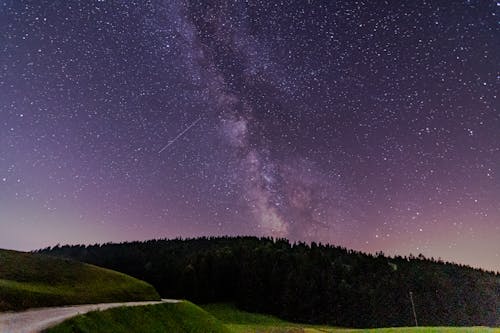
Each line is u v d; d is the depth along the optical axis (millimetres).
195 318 43031
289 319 106125
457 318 112375
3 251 51094
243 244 155875
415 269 137375
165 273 123875
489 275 139500
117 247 148125
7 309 31453
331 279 121750
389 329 67438
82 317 27375
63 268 51312
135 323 32219
